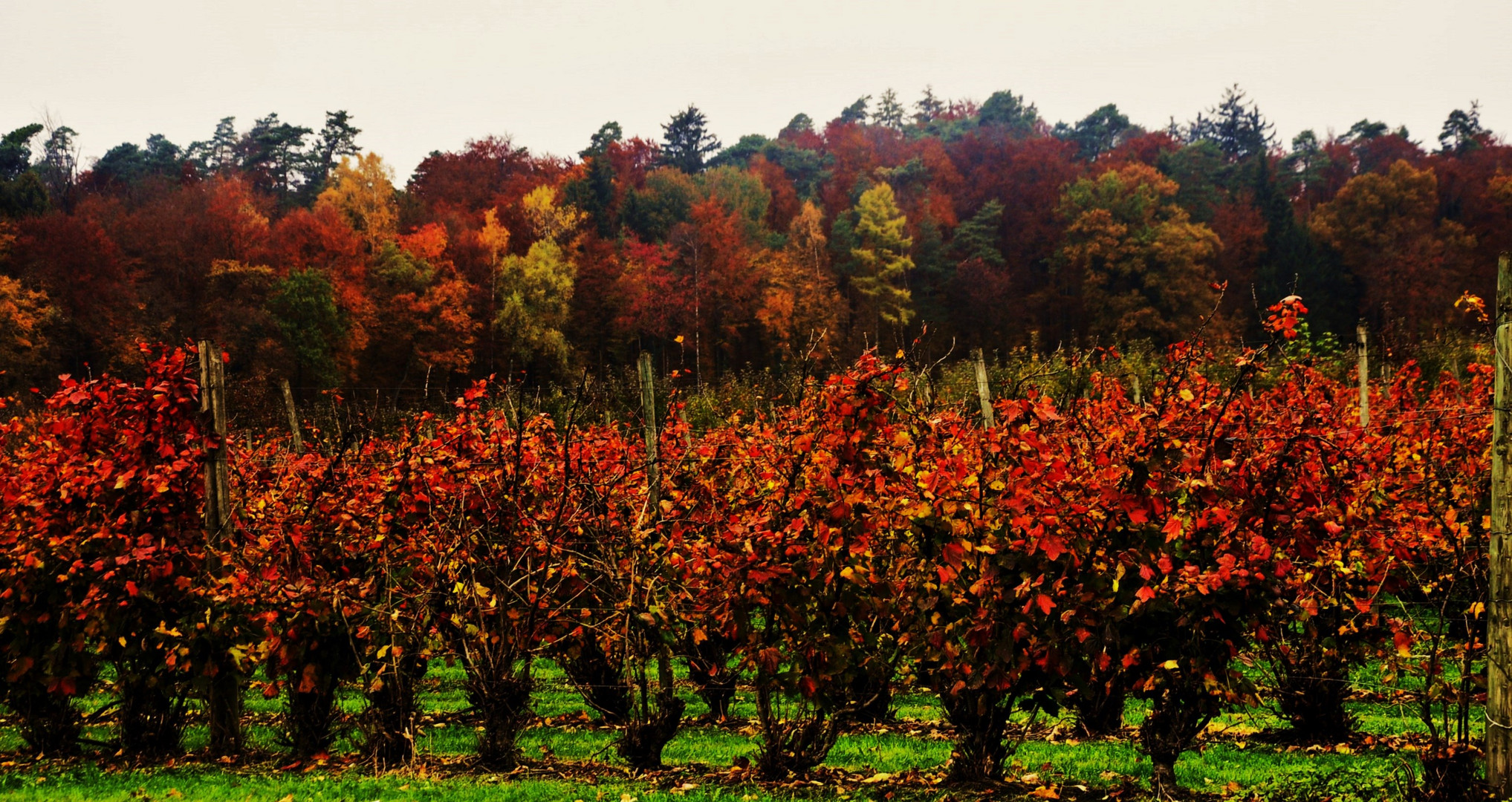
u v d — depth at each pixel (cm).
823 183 10125
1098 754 849
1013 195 9150
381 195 7256
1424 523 834
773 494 771
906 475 726
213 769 803
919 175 9556
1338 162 9981
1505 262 615
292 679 816
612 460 880
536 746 916
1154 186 8469
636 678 792
